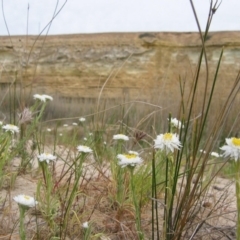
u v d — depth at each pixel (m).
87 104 9.34
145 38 18.81
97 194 2.02
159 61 18.50
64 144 3.46
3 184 2.15
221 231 1.68
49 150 3.18
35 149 2.76
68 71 19.31
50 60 19.33
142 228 1.65
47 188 1.68
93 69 19.17
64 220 1.57
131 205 1.83
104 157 3.01
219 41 17.34
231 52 17.19
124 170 2.02
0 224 1.63
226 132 3.92
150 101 6.40
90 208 1.86
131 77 18.50
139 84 18.25
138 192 1.92
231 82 9.42
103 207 1.91
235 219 1.93
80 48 19.42
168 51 18.45
